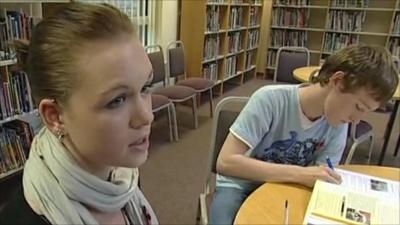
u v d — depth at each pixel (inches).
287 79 145.7
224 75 196.1
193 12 161.5
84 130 18.7
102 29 18.4
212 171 61.2
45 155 20.3
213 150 60.1
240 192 51.9
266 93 50.5
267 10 239.6
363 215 37.9
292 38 238.4
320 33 236.2
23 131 91.8
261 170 45.8
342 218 37.2
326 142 52.6
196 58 166.4
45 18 19.6
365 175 48.4
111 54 18.2
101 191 21.1
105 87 18.1
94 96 18.1
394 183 46.4
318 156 53.7
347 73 42.2
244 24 213.5
